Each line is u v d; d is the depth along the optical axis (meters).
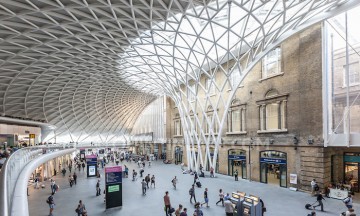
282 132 25.53
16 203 5.45
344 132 20.06
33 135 38.38
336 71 21.20
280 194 21.84
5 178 5.89
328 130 20.91
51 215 17.33
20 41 22.83
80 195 23.80
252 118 30.02
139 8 20.97
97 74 38.00
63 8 18.84
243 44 30.70
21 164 15.05
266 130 27.58
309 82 22.66
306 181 22.56
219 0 23.77
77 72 35.72
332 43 21.38
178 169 42.34
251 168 29.64
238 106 32.59
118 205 18.98
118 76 41.53
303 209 17.16
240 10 27.73
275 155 26.52
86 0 18.92
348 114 19.42
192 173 35.75
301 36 23.69
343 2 19.75
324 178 21.03
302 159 23.05
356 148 21.36
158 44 29.34
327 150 21.41
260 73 29.06
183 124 41.06
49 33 22.53
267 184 26.91
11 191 7.10
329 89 21.19
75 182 30.30
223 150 35.22
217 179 30.75
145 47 31.78
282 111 26.06
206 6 21.45
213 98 38.81
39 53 26.75
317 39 22.03
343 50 20.84
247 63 28.64
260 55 26.78
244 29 26.73
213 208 17.92
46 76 34.66
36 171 33.00
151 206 18.98
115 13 21.66
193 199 20.59
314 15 21.80
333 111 21.09
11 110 41.44
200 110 42.47
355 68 20.27
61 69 33.16
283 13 22.17
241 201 14.65
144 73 41.12
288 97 25.03
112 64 34.94
